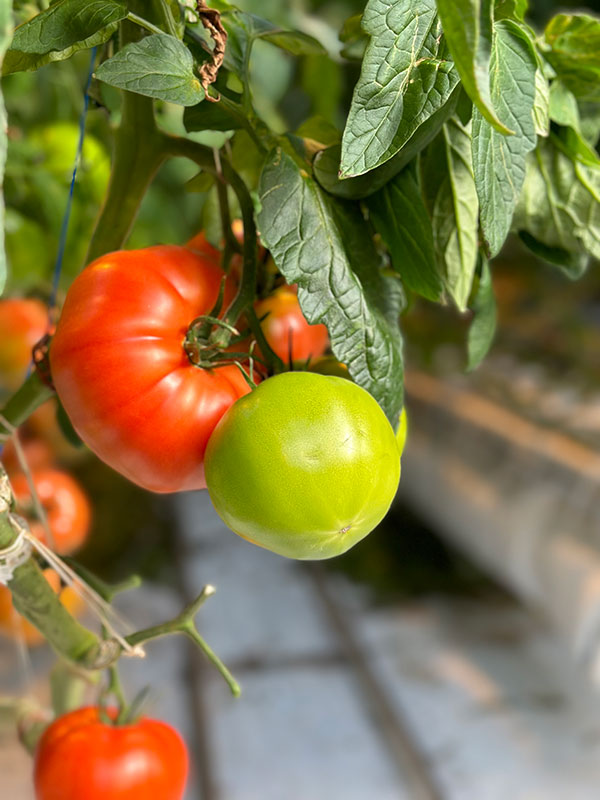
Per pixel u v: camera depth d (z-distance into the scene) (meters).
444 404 1.91
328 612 1.66
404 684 1.39
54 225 0.66
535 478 1.51
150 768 0.41
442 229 0.34
